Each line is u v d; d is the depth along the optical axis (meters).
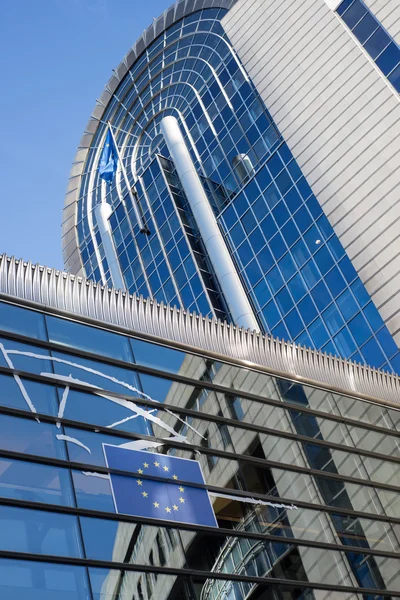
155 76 77.12
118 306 22.56
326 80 48.44
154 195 65.69
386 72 44.84
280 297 47.34
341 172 44.38
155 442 19.77
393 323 38.00
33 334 19.86
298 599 18.42
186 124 66.94
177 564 17.05
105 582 15.47
